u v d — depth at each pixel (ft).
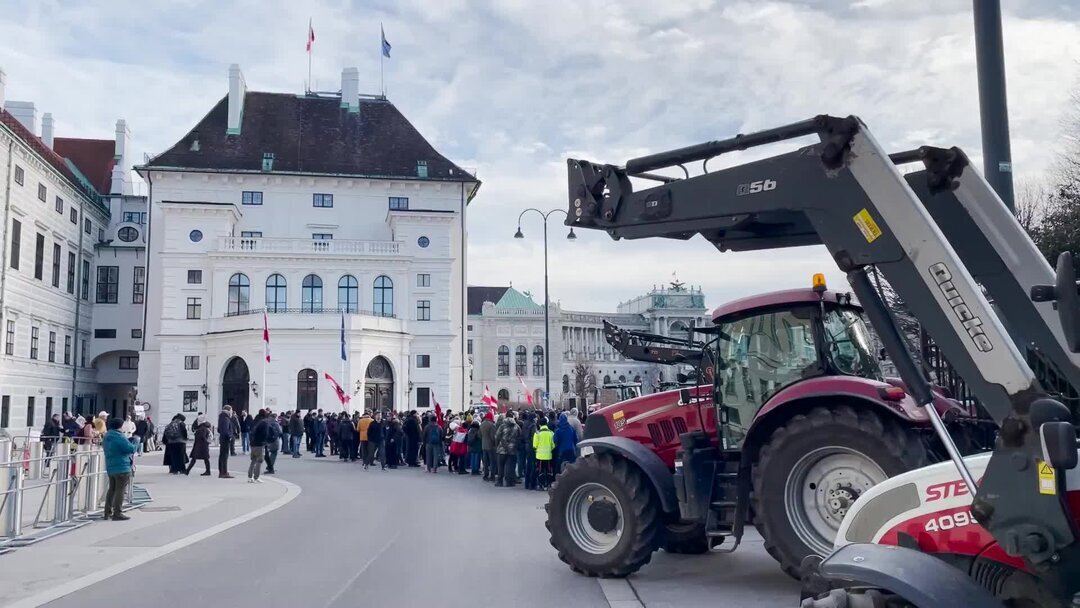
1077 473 12.94
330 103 215.51
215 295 174.09
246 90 212.23
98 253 205.87
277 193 196.75
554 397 374.63
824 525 24.30
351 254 180.75
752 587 28.19
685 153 20.03
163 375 172.65
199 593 28.58
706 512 28.12
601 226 22.40
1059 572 12.89
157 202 191.01
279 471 91.50
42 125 215.31
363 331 166.20
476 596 27.76
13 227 150.61
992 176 24.43
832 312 28.02
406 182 201.05
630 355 37.91
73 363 187.93
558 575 31.07
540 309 398.42
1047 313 16.76
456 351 196.44
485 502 59.47
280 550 37.83
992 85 24.59
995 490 13.29
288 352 162.50
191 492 66.49
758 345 28.58
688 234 22.17
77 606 26.66
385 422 100.01
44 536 41.47
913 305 15.40
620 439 30.32
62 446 50.65
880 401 23.67
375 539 41.29
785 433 24.89
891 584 13.25
